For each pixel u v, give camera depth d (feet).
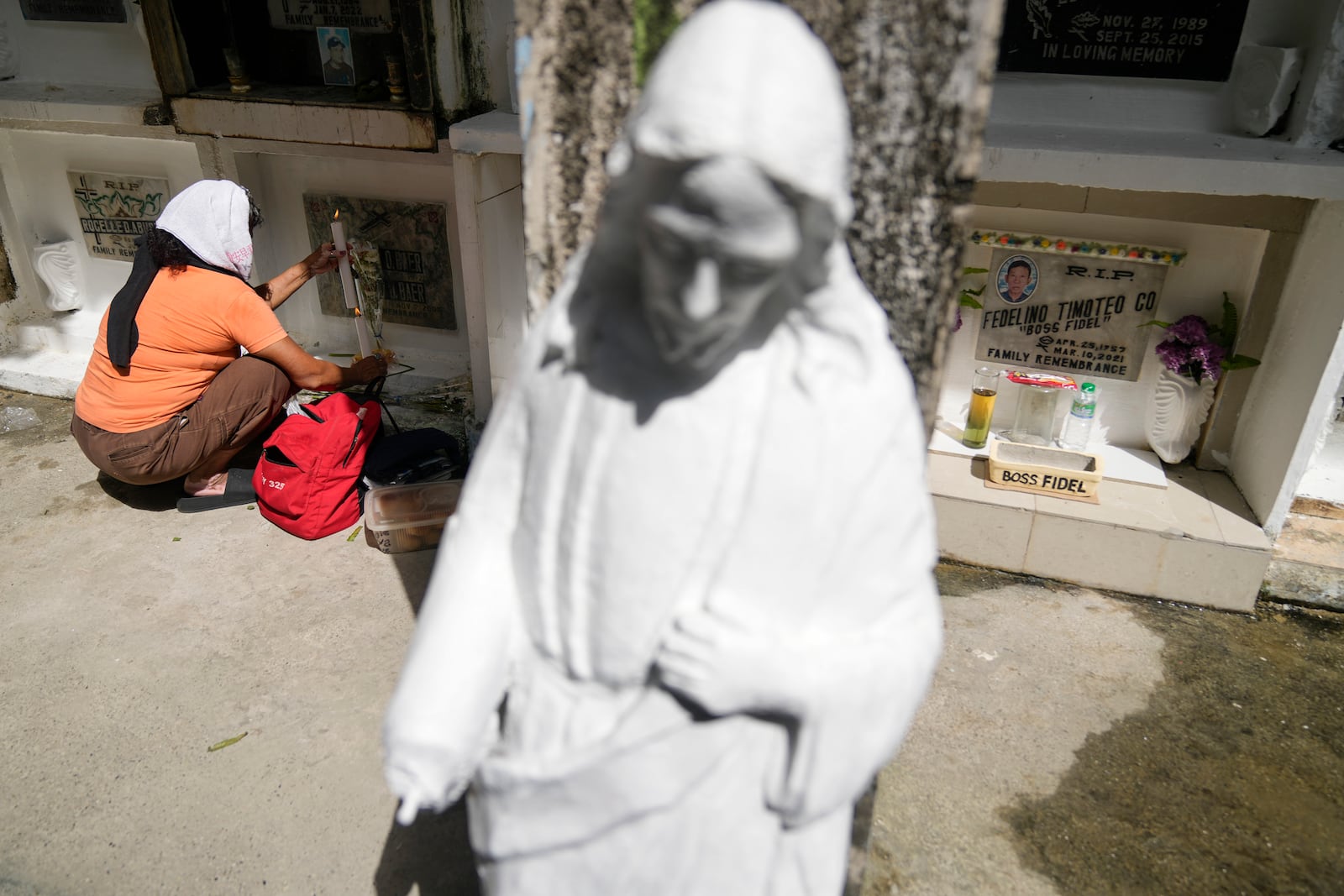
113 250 16.66
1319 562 11.51
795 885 4.59
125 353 11.96
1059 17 10.95
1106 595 11.84
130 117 14.46
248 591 11.53
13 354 17.19
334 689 9.99
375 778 8.92
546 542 4.25
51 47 15.33
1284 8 10.27
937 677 10.40
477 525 4.46
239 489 13.28
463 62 12.57
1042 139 10.80
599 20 4.61
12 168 16.43
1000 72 11.44
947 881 8.05
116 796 8.68
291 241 15.96
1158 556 11.51
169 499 13.53
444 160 13.34
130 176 15.88
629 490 3.97
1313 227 10.82
